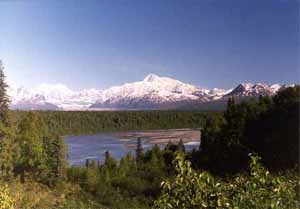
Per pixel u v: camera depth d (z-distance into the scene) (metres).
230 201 4.05
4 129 44.06
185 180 4.28
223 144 24.97
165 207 4.26
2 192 8.39
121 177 36.25
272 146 19.72
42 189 37.75
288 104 21.62
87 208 30.77
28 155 43.31
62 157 43.16
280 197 4.00
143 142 84.25
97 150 74.88
